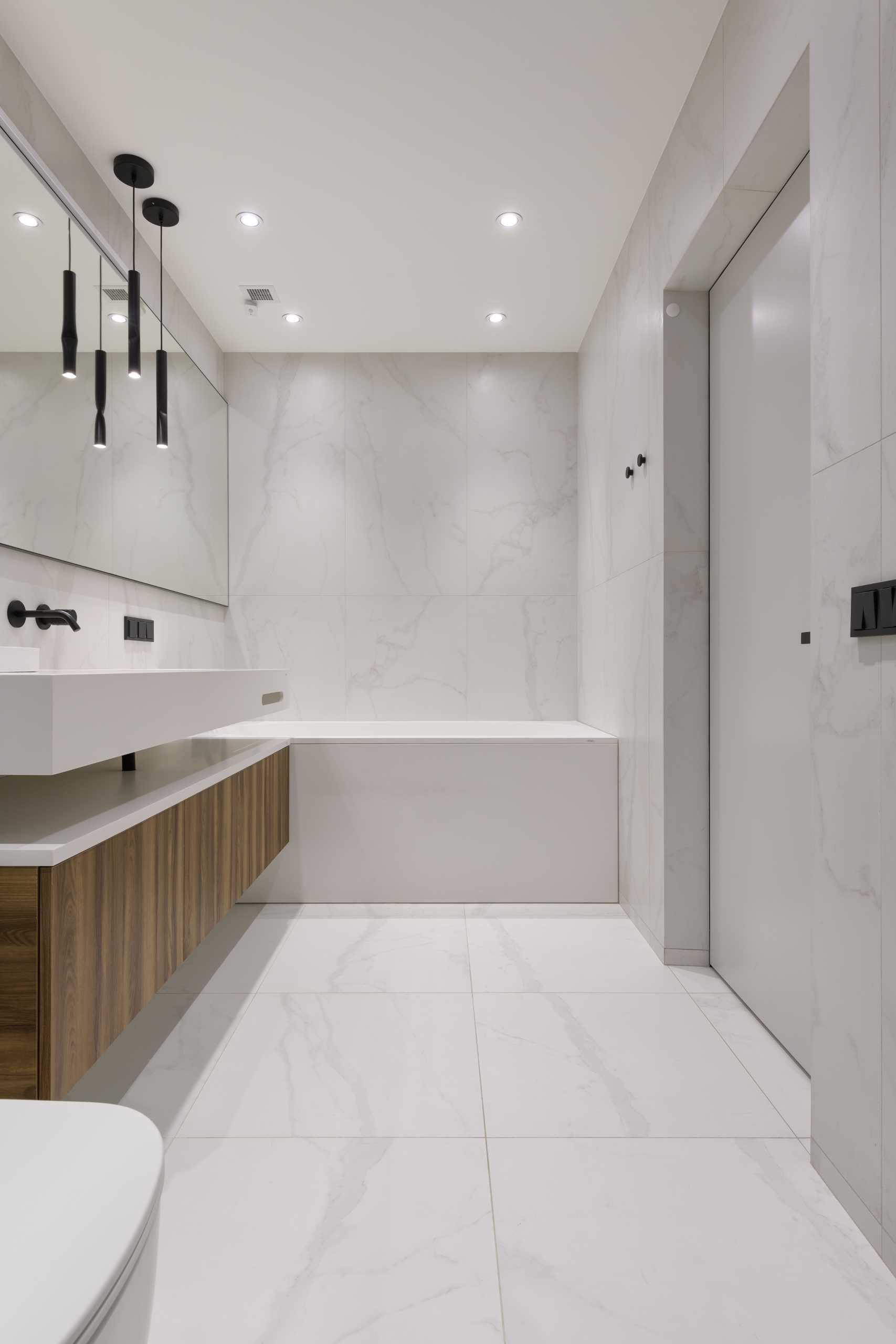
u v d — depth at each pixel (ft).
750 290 6.16
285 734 10.14
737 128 5.32
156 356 7.97
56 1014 3.46
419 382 11.62
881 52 3.43
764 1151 4.39
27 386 6.03
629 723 8.54
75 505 6.82
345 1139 4.46
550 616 11.63
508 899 9.06
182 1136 4.48
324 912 8.71
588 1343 3.12
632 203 7.83
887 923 3.48
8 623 5.94
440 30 5.69
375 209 7.88
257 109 6.43
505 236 8.41
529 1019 6.03
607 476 9.56
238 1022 5.94
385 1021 5.98
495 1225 3.77
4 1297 1.57
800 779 5.32
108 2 5.38
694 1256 3.59
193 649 10.16
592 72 6.11
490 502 11.62
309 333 10.89
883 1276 3.47
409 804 9.05
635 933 8.05
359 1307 3.28
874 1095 3.61
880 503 3.50
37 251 6.12
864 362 3.63
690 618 7.09
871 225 3.54
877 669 3.54
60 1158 2.02
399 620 11.62
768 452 5.83
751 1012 6.17
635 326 8.12
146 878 4.50
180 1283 3.40
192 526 9.95
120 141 6.81
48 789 5.02
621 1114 4.74
